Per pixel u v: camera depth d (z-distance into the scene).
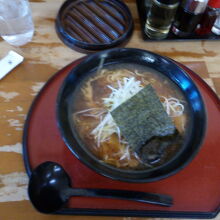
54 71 0.39
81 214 0.28
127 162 0.31
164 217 0.29
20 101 0.36
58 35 0.43
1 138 0.33
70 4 0.44
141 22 0.44
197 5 0.38
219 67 0.43
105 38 0.42
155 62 0.37
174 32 0.44
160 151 0.31
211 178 0.32
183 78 0.35
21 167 0.31
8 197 0.29
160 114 0.31
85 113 0.34
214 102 0.38
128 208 0.29
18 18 0.39
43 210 0.26
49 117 0.34
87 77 0.36
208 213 0.29
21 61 0.39
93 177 0.31
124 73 0.37
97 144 0.32
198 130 0.32
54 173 0.28
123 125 0.31
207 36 0.45
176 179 0.31
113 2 0.45
